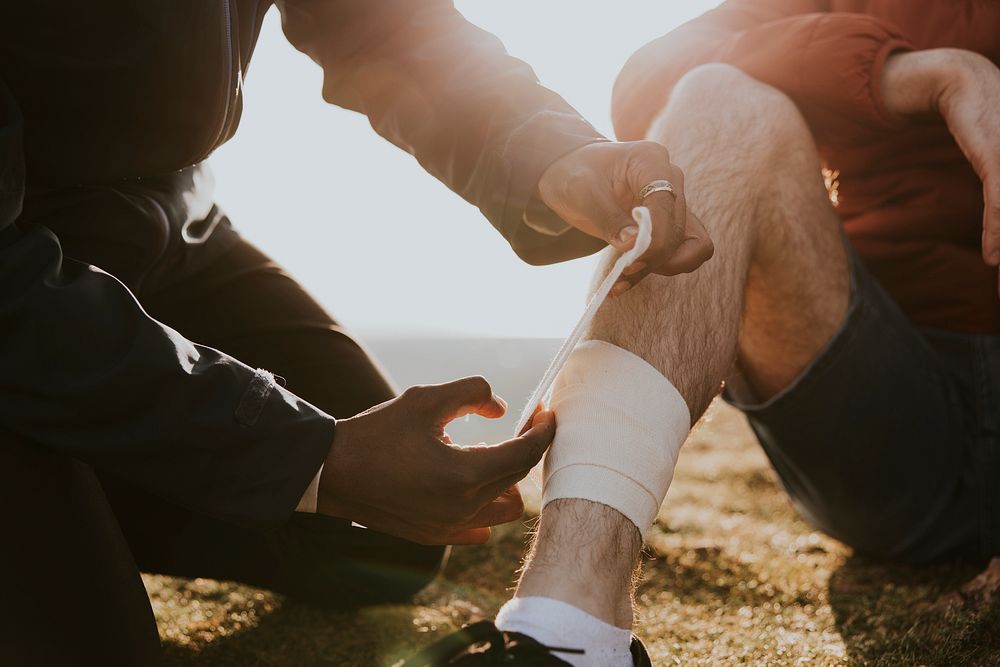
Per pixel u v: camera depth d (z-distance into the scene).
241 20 0.87
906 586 1.16
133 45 0.76
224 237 1.14
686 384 0.79
